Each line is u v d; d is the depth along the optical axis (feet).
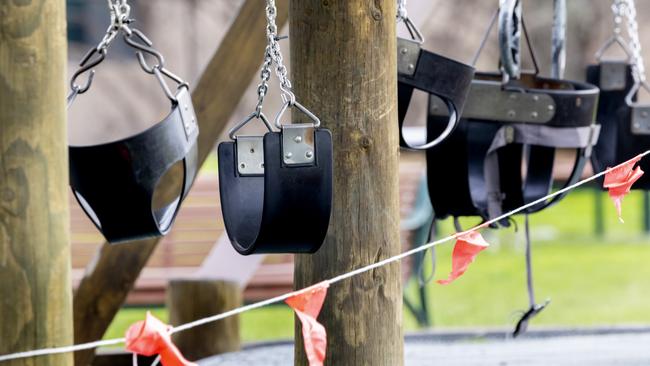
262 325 64.13
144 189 20.15
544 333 42.73
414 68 24.49
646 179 28.55
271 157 19.80
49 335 17.99
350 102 22.09
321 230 20.24
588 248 82.33
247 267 40.32
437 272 74.95
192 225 53.47
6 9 17.44
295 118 22.50
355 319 22.61
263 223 19.95
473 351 39.60
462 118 26.43
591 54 98.58
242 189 21.88
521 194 27.91
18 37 17.52
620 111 28.30
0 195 17.61
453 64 24.49
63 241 18.13
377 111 22.22
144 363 37.09
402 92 25.32
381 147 22.35
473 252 20.92
